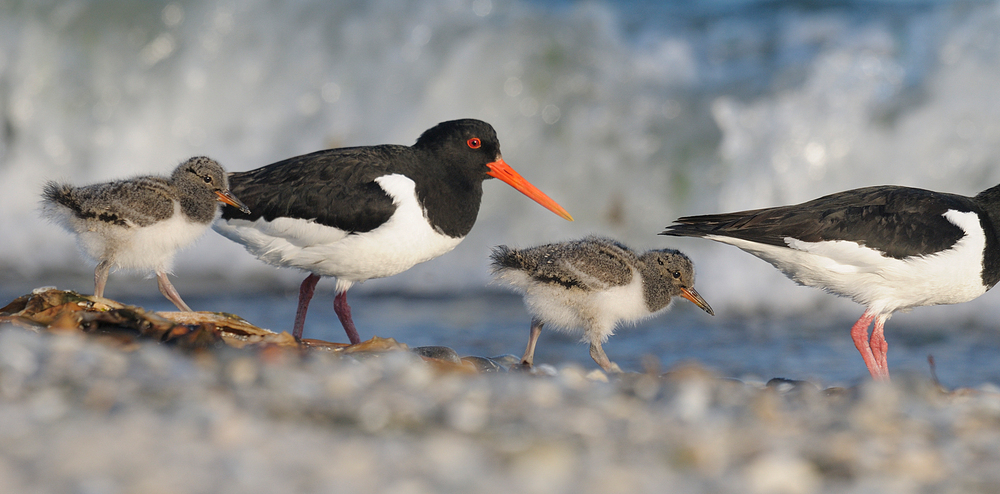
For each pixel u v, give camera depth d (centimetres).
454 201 1101
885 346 1085
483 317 1594
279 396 632
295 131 2245
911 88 1938
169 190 1031
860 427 630
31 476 452
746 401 725
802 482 502
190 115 2308
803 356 1340
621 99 2084
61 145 2311
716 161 1986
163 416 559
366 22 2261
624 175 2034
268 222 1068
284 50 2292
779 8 2225
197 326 834
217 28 2330
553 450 537
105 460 477
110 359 695
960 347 1421
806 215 1055
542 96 2119
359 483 471
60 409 570
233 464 482
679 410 666
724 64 2112
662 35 2194
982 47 1914
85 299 912
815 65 2008
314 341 977
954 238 1034
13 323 856
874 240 1033
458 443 555
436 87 2166
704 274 1770
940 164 1864
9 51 2334
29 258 2091
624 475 507
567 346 1366
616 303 1037
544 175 2075
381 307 1681
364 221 1050
